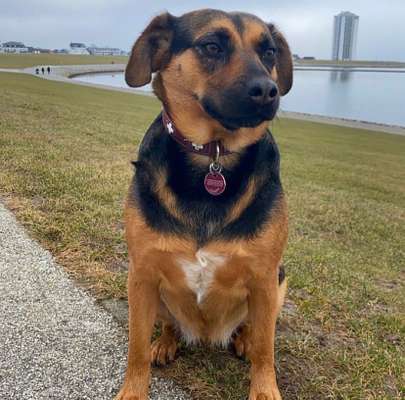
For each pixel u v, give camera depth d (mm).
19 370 589
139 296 572
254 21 632
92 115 3229
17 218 1021
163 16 629
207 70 584
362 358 659
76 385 576
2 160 1426
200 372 609
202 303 593
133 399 556
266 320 577
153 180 565
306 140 4312
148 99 7023
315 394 587
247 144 578
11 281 787
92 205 1127
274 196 578
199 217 553
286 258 1021
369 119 8633
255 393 569
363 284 950
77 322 694
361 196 2078
